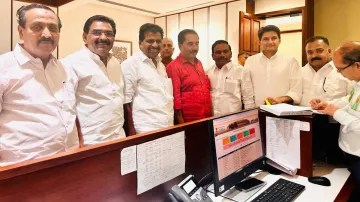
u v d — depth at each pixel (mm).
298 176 1420
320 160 1635
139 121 1822
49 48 1285
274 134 1516
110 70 1681
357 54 1280
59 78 1376
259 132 1441
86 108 1563
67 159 746
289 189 1227
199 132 1239
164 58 3023
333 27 4121
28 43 1249
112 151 868
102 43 1594
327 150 1604
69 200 761
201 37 5418
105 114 1589
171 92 2010
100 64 1622
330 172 1480
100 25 1594
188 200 941
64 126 1332
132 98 1854
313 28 4273
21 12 1257
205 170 1291
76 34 4914
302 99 2223
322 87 2086
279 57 2207
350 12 3963
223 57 2309
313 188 1271
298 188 1237
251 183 1294
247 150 1324
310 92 2182
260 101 2244
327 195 1193
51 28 1282
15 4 3029
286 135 1469
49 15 1280
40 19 1239
